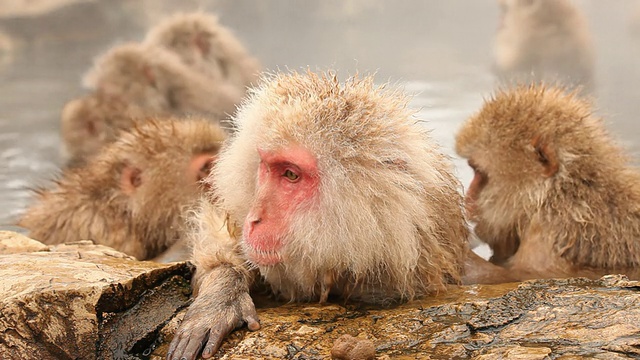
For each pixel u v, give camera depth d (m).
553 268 2.30
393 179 2.01
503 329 1.93
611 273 2.29
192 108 3.65
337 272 2.04
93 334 1.97
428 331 1.94
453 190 2.10
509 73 4.53
